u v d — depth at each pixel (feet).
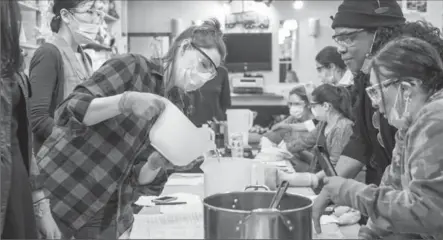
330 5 22.90
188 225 3.60
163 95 5.15
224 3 23.32
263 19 23.27
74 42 7.54
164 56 5.27
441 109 3.57
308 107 14.67
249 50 23.32
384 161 5.94
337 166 6.64
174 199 5.71
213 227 2.91
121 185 5.10
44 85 6.91
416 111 3.86
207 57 5.04
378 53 4.13
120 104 4.22
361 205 3.72
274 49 23.40
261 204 3.51
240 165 4.86
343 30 5.80
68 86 7.31
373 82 4.04
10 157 4.21
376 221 3.68
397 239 4.03
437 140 3.48
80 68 7.50
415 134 3.66
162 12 23.49
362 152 6.41
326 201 4.04
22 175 4.50
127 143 4.98
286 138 12.46
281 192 3.36
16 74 4.53
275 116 21.11
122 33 22.43
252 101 21.86
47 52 7.07
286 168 7.96
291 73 23.21
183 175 7.46
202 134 4.07
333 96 8.52
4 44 4.10
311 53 23.17
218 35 5.24
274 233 2.80
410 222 3.49
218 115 13.50
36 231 4.72
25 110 4.71
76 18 7.30
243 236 2.81
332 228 4.60
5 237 4.21
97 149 4.96
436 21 10.42
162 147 3.94
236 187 4.84
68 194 4.99
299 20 23.13
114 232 4.89
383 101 4.02
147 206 5.34
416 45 3.86
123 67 4.82
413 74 3.76
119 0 21.04
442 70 3.81
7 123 4.23
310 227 3.05
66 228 5.04
